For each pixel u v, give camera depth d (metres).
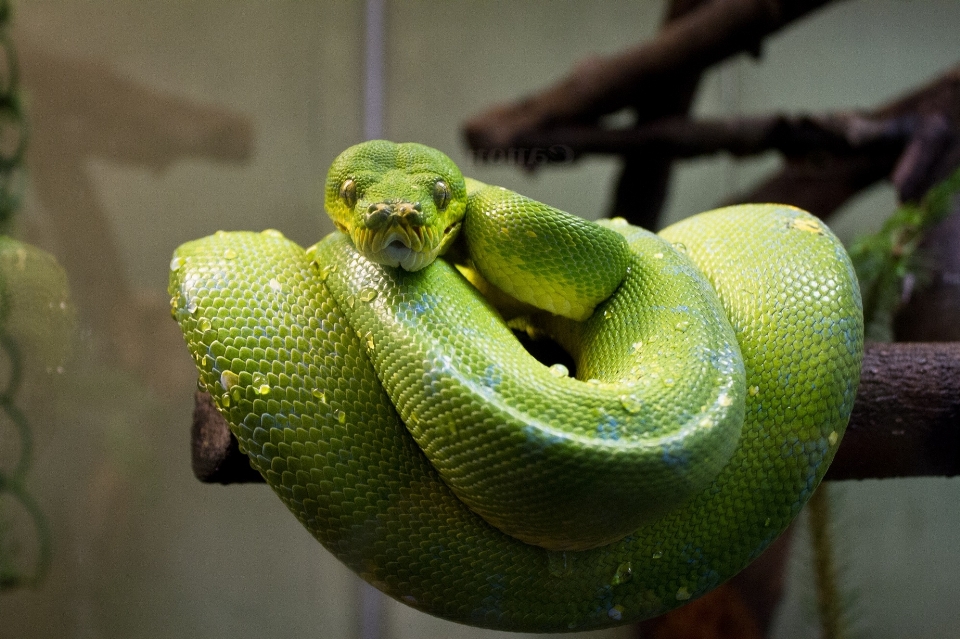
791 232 0.40
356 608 0.79
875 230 0.62
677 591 0.38
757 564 0.64
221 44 0.67
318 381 0.36
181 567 0.69
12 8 0.53
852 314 0.39
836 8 0.76
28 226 0.56
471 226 0.38
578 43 0.75
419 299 0.36
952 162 0.63
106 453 0.62
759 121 0.68
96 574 0.62
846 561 0.53
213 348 0.36
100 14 0.60
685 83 0.67
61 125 0.59
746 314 0.39
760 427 0.38
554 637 0.70
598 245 0.37
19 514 0.54
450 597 0.36
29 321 0.50
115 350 0.63
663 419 0.35
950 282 0.52
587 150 0.69
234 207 0.70
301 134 0.71
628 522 0.35
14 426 0.52
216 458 0.39
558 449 0.34
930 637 0.63
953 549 0.63
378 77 0.72
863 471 0.43
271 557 0.75
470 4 0.73
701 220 0.42
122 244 0.65
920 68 0.74
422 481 0.36
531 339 0.41
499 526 0.35
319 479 0.35
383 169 0.38
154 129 0.65
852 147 0.67
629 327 0.38
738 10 0.63
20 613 0.56
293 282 0.37
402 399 0.35
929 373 0.42
